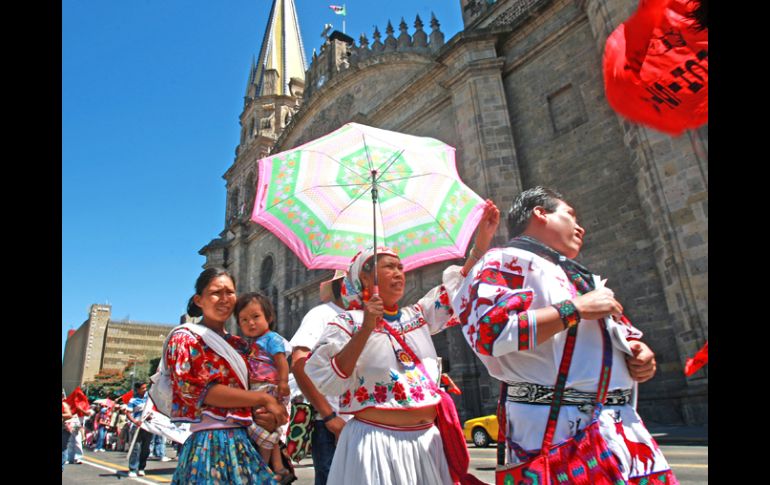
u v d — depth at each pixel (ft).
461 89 62.85
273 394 11.83
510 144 57.52
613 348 6.32
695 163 37.29
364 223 11.04
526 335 5.79
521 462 6.00
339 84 94.63
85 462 45.44
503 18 66.13
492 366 6.74
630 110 5.10
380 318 8.09
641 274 44.42
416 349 8.57
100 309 347.77
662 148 39.37
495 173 56.44
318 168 11.14
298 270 101.55
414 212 11.21
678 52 4.68
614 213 47.60
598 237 48.39
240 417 9.02
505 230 53.93
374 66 86.89
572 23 54.85
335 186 10.96
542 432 5.96
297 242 10.66
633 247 45.47
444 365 22.27
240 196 131.95
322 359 8.14
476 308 6.37
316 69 113.50
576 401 6.02
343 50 109.09
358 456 7.59
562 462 5.72
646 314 43.37
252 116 139.03
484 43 62.75
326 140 11.54
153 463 42.78
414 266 10.71
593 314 5.88
